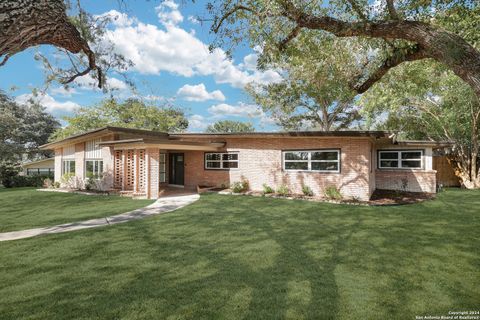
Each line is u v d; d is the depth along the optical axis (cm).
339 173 1158
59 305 311
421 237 570
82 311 299
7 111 2781
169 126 2909
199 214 836
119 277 383
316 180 1219
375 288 346
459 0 484
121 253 484
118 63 602
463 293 332
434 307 302
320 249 496
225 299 321
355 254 469
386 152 1475
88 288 351
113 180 1466
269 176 1362
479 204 982
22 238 585
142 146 1238
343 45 732
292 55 640
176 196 1269
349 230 631
